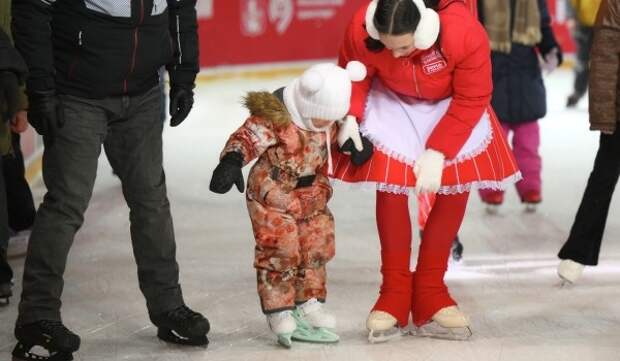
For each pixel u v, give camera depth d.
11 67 9.02
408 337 10.20
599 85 10.83
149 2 8.96
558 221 15.09
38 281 9.24
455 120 9.47
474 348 9.90
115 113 9.20
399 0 8.87
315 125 9.36
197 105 25.80
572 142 21.25
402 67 9.42
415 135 9.73
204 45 29.27
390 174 9.62
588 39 24.88
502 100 15.00
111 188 17.03
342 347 9.90
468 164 9.69
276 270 9.53
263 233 9.47
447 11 9.41
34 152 18.16
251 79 30.14
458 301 11.38
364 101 9.80
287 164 9.41
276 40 30.61
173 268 9.87
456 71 9.39
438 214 10.00
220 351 9.80
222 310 11.06
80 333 10.32
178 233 14.27
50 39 8.73
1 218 10.30
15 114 10.82
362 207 15.90
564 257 11.77
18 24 8.62
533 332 10.39
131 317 10.83
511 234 14.32
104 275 12.32
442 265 10.07
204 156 19.80
